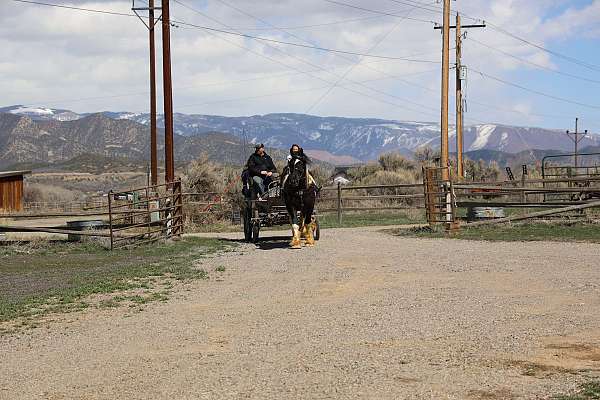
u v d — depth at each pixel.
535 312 11.95
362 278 16.09
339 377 8.62
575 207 26.05
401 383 8.30
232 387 8.40
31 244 25.16
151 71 41.84
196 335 11.27
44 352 10.66
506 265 17.22
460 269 16.86
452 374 8.59
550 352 9.48
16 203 58.28
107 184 150.62
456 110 52.16
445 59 28.39
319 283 15.69
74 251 23.59
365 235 26.14
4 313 13.45
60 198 81.38
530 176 51.41
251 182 24.52
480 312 12.06
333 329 11.25
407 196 34.97
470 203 30.95
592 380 8.12
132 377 9.08
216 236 28.36
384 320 11.73
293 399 7.87
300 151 22.27
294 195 21.91
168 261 20.20
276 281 16.22
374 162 67.00
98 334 11.66
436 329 10.97
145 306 13.91
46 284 16.80
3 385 9.01
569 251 19.56
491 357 9.33
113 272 18.27
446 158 28.17
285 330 11.32
